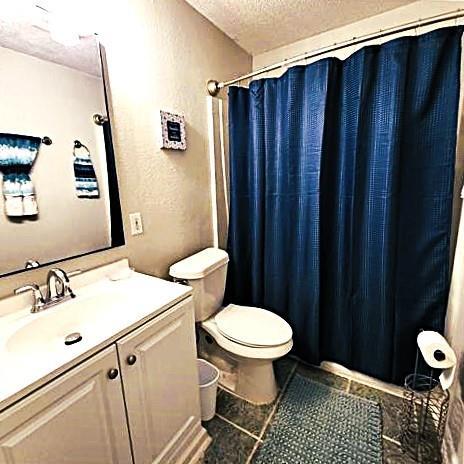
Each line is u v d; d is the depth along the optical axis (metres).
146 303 1.06
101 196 1.28
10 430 0.65
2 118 0.96
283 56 2.08
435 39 1.22
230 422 1.44
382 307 1.53
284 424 1.42
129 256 1.42
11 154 0.99
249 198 1.96
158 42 1.45
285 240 1.81
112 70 1.26
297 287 1.79
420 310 1.46
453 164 1.28
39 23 1.03
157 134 1.50
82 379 0.79
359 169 1.49
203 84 1.77
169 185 1.61
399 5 1.62
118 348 0.89
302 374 1.77
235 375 1.68
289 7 1.62
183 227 1.74
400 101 1.30
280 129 1.70
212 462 1.25
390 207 1.40
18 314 0.99
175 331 1.11
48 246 1.11
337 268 1.67
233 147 1.86
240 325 1.58
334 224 1.65
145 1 1.36
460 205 1.49
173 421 1.15
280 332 1.51
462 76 1.42
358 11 1.67
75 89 1.15
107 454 0.89
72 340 0.86
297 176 1.69
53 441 0.74
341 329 1.71
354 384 1.68
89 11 1.14
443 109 1.26
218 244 2.04
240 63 2.09
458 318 1.27
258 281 1.99
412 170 1.37
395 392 1.59
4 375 0.70
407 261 1.45
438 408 1.36
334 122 1.56
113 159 1.30
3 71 0.96
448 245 1.36
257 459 1.26
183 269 1.54
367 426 1.39
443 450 1.22
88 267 1.25
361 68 1.39
